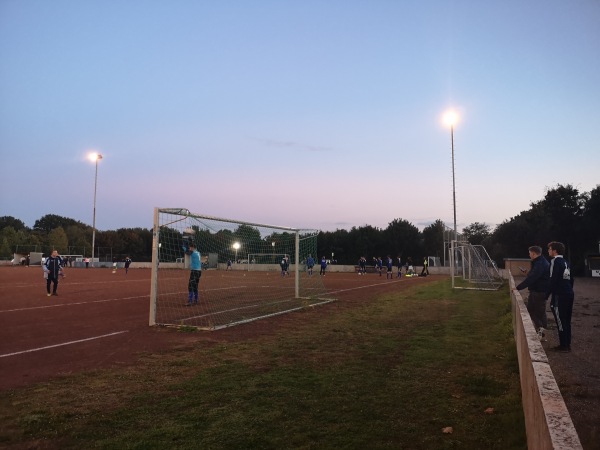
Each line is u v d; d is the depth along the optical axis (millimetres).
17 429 4504
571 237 46000
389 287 25453
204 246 25531
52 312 13359
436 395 5660
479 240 87000
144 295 19000
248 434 4395
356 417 4891
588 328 10711
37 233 100125
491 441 4281
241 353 8031
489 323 11547
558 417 2385
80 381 6215
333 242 78750
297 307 15180
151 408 5109
